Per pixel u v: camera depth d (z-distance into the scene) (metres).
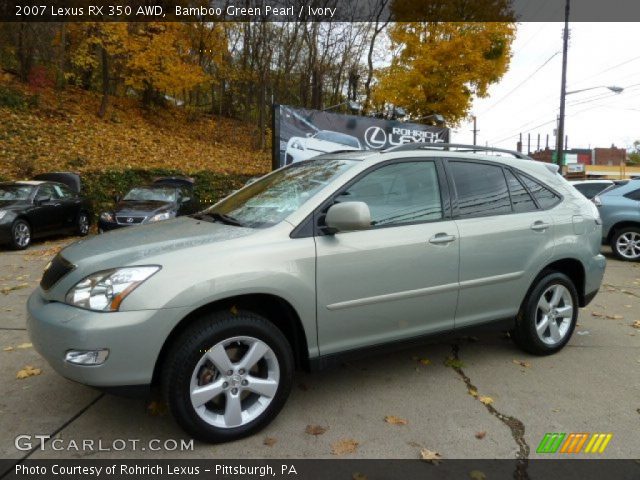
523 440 3.01
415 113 20.31
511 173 4.23
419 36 19.89
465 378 3.88
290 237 3.11
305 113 14.62
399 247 3.40
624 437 3.06
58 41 18.98
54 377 3.77
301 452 2.84
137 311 2.63
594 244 4.56
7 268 7.99
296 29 22.88
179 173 16.30
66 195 12.29
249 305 3.14
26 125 17.12
